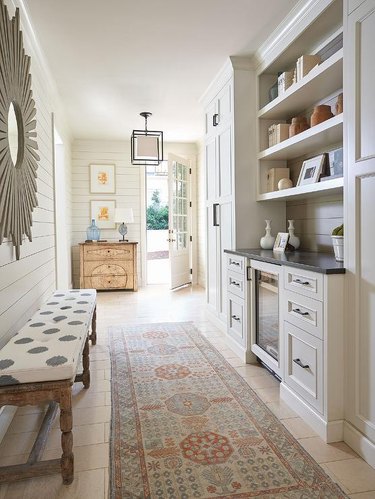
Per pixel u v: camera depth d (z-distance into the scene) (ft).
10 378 4.87
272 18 8.93
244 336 9.80
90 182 21.43
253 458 5.69
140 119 17.34
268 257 8.43
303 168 9.61
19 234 7.30
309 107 10.12
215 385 8.32
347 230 6.09
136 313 15.34
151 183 41.75
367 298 5.69
